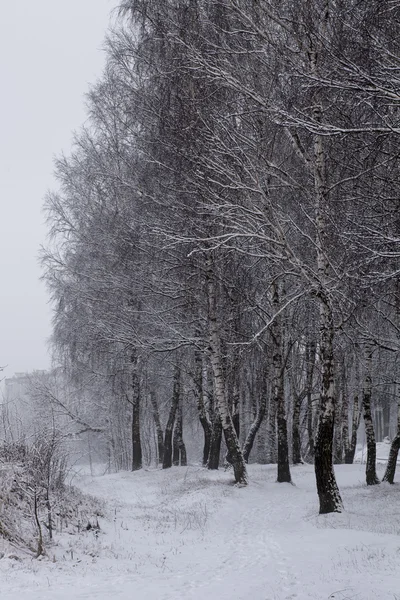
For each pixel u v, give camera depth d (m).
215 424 30.05
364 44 10.04
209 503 19.84
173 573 10.27
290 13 14.47
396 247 11.22
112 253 24.88
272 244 16.86
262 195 16.06
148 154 20.81
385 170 13.29
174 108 18.06
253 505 19.58
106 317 26.44
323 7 13.38
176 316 25.16
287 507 18.41
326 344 15.84
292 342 24.61
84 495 18.92
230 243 19.89
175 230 19.81
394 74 9.49
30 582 8.75
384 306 18.94
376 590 7.69
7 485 12.85
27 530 11.90
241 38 15.95
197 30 16.17
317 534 13.01
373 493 19.55
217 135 16.67
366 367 22.08
